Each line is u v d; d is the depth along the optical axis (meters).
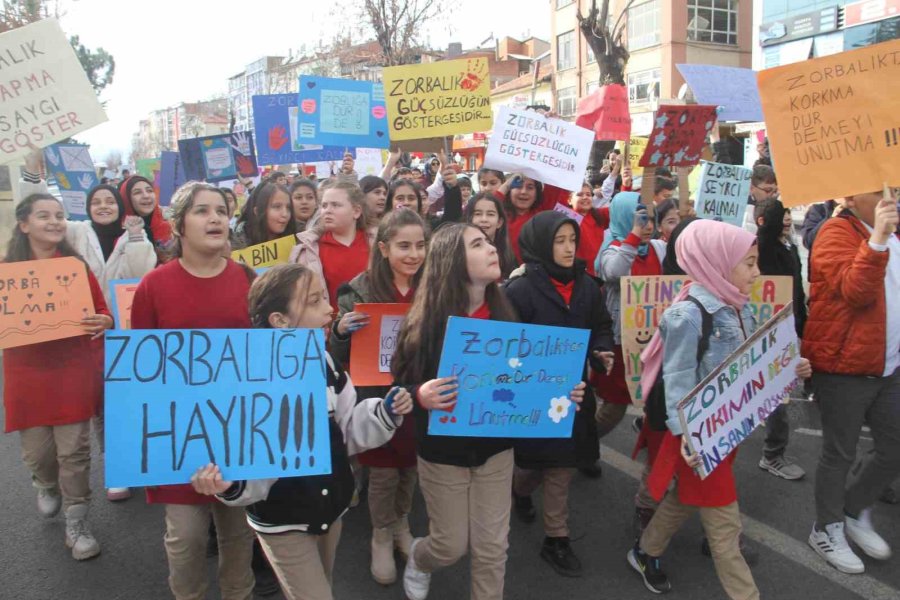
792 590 3.11
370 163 11.48
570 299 3.34
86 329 3.39
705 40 30.39
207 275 2.76
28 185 4.19
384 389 3.29
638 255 4.21
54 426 3.52
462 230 2.70
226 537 2.64
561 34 37.00
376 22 19.23
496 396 2.60
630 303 3.71
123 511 4.12
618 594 3.15
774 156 3.12
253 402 2.21
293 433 2.22
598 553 3.51
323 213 4.16
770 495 4.02
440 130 5.58
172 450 2.14
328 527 2.31
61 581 3.35
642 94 31.97
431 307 2.68
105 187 4.99
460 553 2.69
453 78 5.55
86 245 4.62
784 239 4.16
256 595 3.21
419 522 3.94
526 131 4.82
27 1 14.73
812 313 3.32
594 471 4.39
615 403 4.22
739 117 6.54
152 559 3.56
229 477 2.16
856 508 3.40
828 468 3.33
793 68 3.07
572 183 4.81
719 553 2.80
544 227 3.31
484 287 2.81
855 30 19.25
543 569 3.37
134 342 2.13
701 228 2.83
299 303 2.37
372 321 3.23
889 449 3.24
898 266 3.20
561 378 2.72
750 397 2.79
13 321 3.30
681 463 2.82
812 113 3.06
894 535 3.57
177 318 2.67
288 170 14.62
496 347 2.58
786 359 2.88
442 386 2.49
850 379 3.21
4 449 5.11
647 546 3.16
